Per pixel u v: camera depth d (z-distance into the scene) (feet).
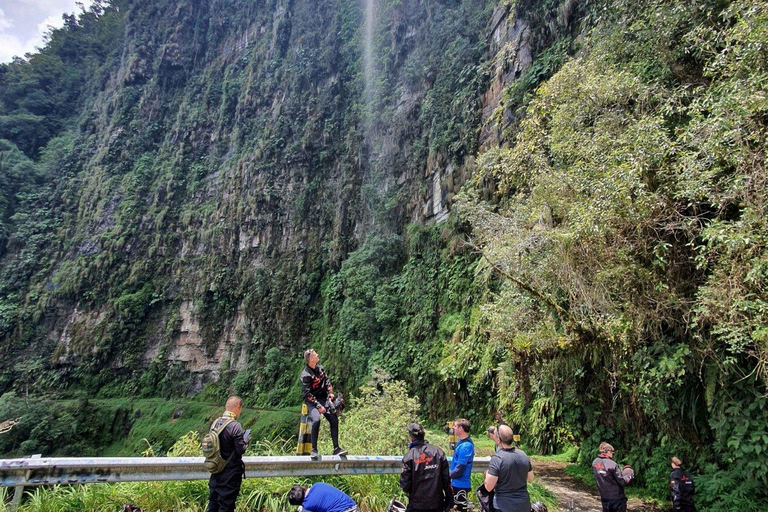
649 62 26.68
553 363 28.35
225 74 155.12
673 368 20.54
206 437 12.21
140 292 121.80
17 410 96.07
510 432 13.08
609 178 20.92
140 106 158.92
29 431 93.61
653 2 26.18
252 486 15.80
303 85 127.65
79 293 123.85
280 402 88.53
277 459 14.82
